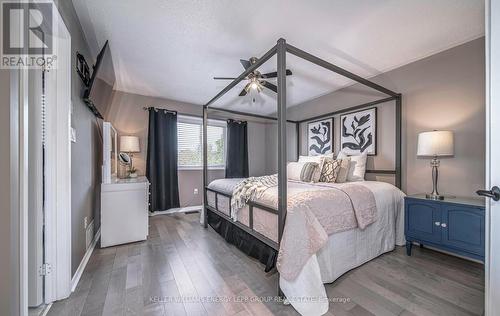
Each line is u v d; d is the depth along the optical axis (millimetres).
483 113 2100
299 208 1587
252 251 2131
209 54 2475
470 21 1914
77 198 1836
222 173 4883
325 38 2170
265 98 4102
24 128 970
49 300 1453
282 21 1906
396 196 2438
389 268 1950
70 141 1583
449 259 2125
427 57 2510
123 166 3600
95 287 1651
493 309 1015
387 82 2900
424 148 2207
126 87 3559
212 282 1726
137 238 2602
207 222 3197
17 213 932
